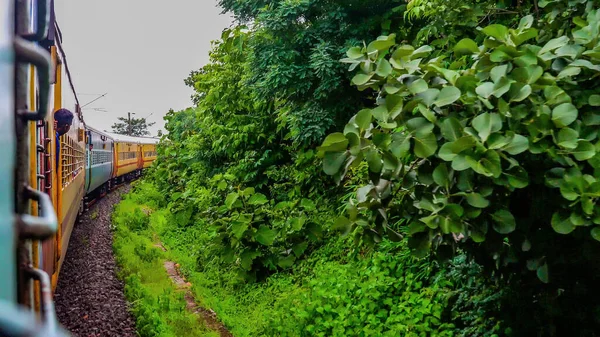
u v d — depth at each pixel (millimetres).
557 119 2559
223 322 5629
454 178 2779
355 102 7609
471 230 2758
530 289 3348
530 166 2787
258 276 7035
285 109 8539
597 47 2639
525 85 2602
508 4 4336
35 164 2463
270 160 9742
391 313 4586
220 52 11883
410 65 2920
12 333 667
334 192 8172
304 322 4852
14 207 1146
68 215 6992
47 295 1073
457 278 4098
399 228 5711
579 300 3215
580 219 2510
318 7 7477
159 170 16062
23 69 1196
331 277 5648
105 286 6867
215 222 7867
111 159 19828
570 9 3297
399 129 3449
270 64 7672
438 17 4449
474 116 2812
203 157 12258
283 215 7348
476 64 3006
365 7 7355
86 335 5230
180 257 8641
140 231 10695
